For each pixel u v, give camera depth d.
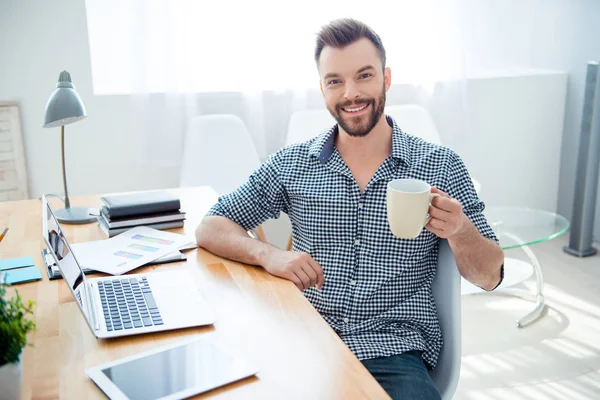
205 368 1.00
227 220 1.59
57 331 1.13
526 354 2.47
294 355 1.05
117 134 2.93
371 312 1.48
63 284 1.34
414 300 1.48
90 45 2.85
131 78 2.87
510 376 2.32
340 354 1.05
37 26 2.71
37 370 1.00
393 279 1.48
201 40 2.94
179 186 2.95
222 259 1.52
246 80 3.03
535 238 2.59
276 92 3.13
